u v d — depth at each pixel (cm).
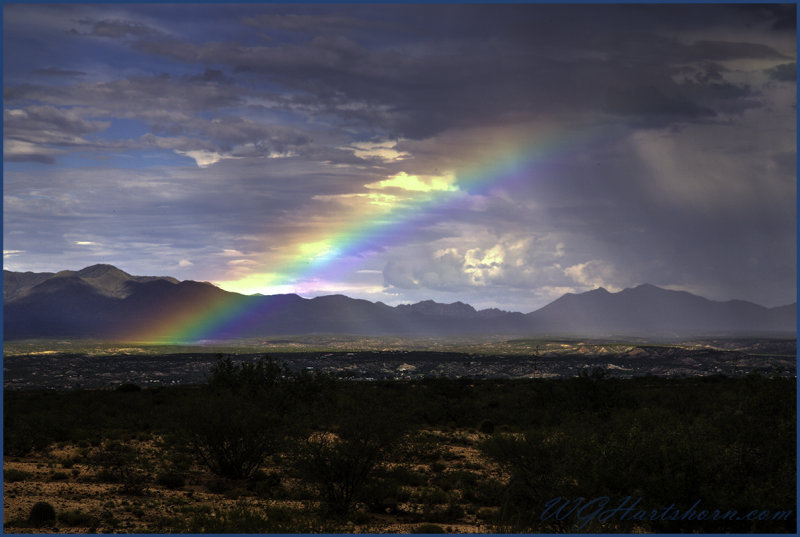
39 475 3061
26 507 2308
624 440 2270
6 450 3769
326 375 5597
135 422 5522
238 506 2422
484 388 9238
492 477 3167
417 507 2583
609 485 2111
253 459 3162
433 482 3027
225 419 3095
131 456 3572
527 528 2133
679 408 4834
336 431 2547
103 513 2259
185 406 3203
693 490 1998
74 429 4734
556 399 6059
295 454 2542
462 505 2609
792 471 2042
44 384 17612
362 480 2508
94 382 18425
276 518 2233
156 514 2314
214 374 5559
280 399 4212
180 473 3241
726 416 2556
